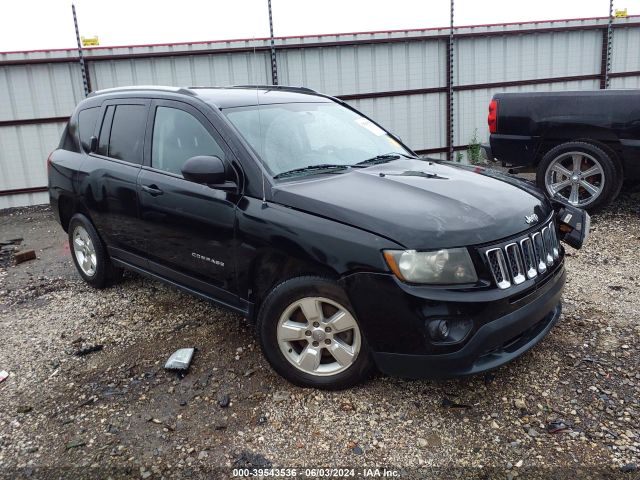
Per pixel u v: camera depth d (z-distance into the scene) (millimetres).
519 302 2908
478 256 2805
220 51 11094
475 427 2881
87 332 4258
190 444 2854
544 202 3498
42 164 10977
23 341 4199
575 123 6531
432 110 12562
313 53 11602
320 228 2994
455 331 2764
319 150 3812
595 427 2828
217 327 4164
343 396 3176
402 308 2770
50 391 3434
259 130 3682
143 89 4461
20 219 9758
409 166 3830
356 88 12000
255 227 3252
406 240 2783
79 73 10758
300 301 3127
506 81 12773
